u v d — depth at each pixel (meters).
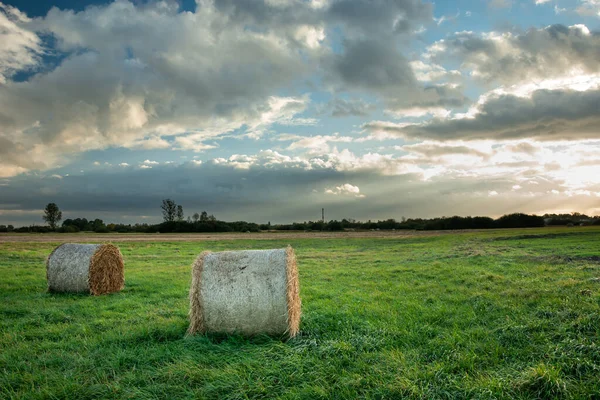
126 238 53.88
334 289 13.00
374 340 7.27
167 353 6.82
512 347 6.83
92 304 11.34
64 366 6.46
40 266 20.73
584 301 9.18
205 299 7.79
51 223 105.38
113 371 6.15
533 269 15.64
